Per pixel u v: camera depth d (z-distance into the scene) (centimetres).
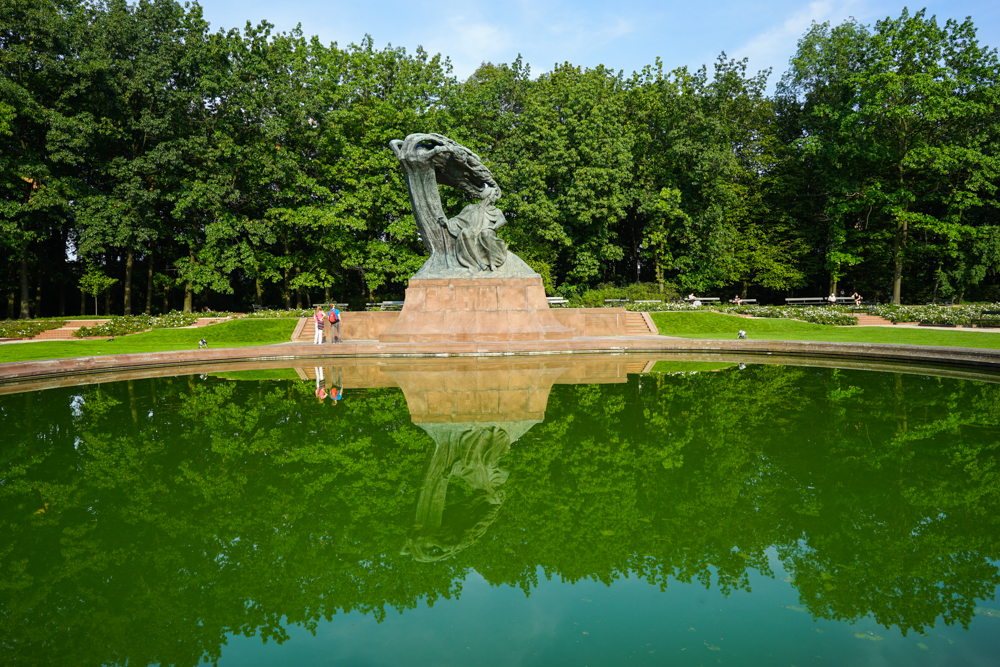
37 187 2783
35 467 696
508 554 469
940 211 3903
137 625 372
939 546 461
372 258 3300
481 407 1023
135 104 2911
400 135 3356
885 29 3375
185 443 804
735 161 3603
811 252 4338
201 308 4166
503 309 2162
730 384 1244
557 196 3531
